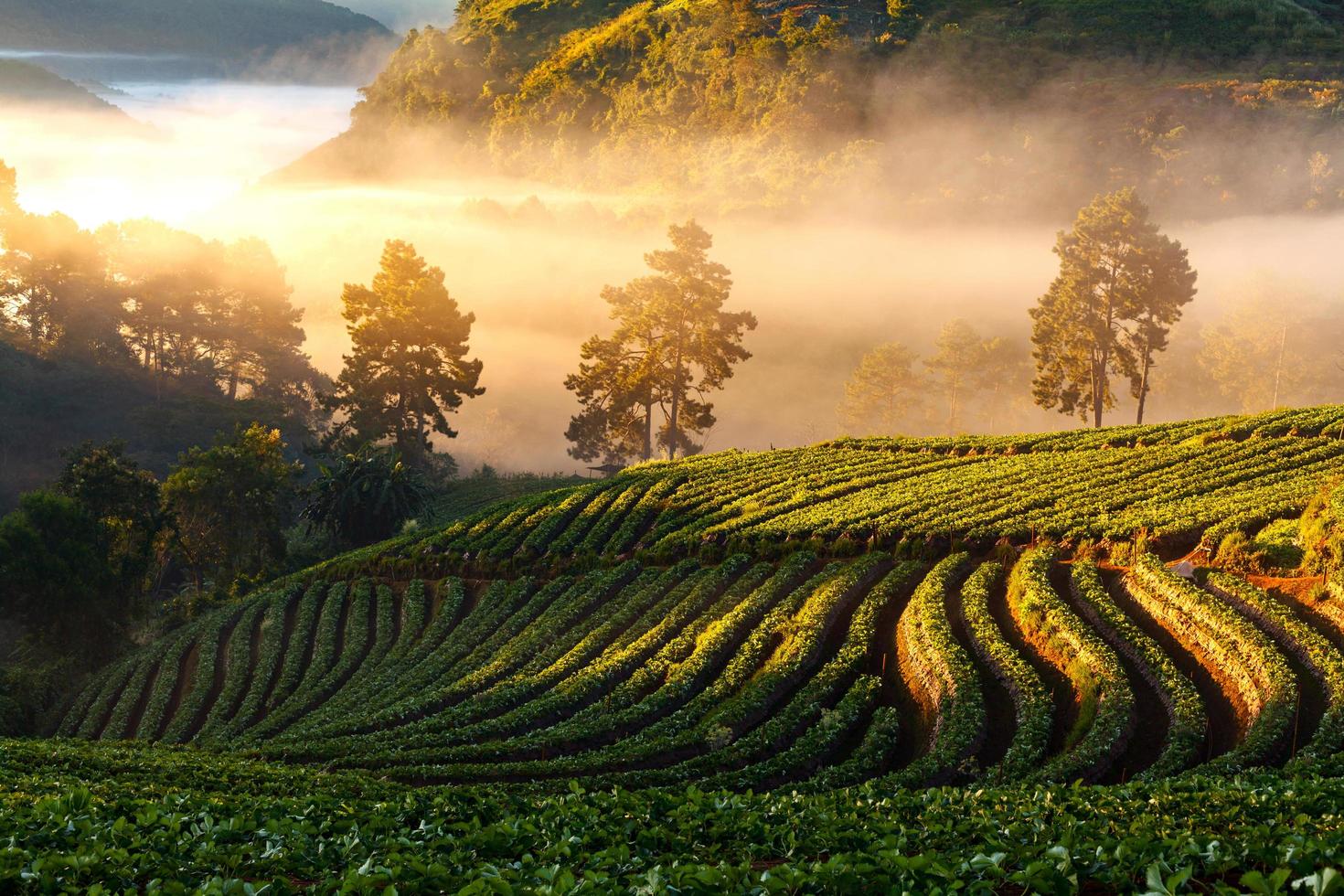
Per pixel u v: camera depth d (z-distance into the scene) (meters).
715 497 68.50
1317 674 33.31
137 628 74.56
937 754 32.38
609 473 113.00
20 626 75.31
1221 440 65.19
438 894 13.04
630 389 102.81
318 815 18.34
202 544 83.44
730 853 15.69
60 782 27.17
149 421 113.62
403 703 45.19
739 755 34.53
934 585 46.09
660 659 44.75
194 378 131.88
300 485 112.69
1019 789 22.92
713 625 47.06
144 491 76.94
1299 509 47.81
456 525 73.81
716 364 103.44
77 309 124.00
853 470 70.44
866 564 51.06
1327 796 17.73
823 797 19.89
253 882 14.09
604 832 15.88
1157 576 42.12
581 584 58.03
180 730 50.69
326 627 60.25
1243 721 32.34
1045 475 61.91
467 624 57.12
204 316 129.62
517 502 76.94
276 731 47.66
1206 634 36.97
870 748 34.19
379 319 105.00
